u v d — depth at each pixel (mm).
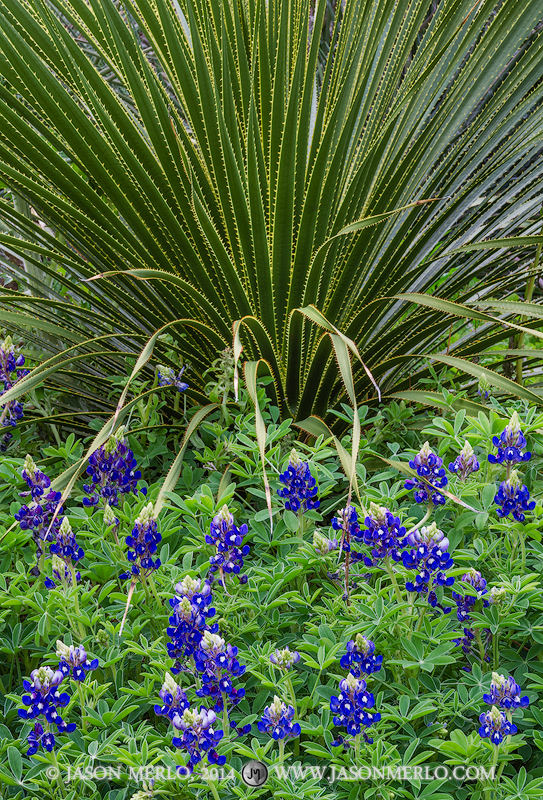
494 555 1709
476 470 1695
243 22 2855
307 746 1386
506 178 2793
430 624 1489
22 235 2711
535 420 1900
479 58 2598
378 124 2785
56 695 1280
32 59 2129
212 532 1487
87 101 2500
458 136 3307
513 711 1439
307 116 2396
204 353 2639
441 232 2848
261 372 2381
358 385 2598
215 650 1291
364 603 1602
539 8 2525
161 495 1714
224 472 2027
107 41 2602
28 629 1637
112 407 2709
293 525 1731
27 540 1806
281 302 2506
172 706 1291
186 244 2393
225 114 2438
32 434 2561
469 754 1274
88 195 2357
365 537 1435
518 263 2893
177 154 2426
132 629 1549
